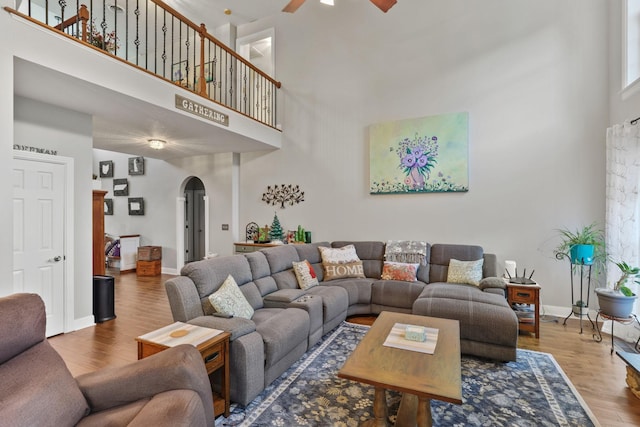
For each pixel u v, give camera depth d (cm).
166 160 677
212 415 148
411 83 472
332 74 527
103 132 455
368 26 502
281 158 568
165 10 367
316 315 308
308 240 536
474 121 434
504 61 420
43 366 126
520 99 412
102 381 138
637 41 335
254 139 502
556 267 397
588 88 383
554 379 246
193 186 802
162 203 684
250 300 300
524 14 411
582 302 357
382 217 488
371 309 397
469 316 282
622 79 345
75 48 273
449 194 447
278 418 200
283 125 566
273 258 368
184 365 138
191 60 666
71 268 354
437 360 185
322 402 216
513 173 415
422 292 354
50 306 338
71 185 355
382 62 491
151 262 652
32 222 325
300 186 550
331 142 526
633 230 311
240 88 607
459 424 195
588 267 382
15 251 312
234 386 210
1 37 233
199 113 399
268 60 755
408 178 466
